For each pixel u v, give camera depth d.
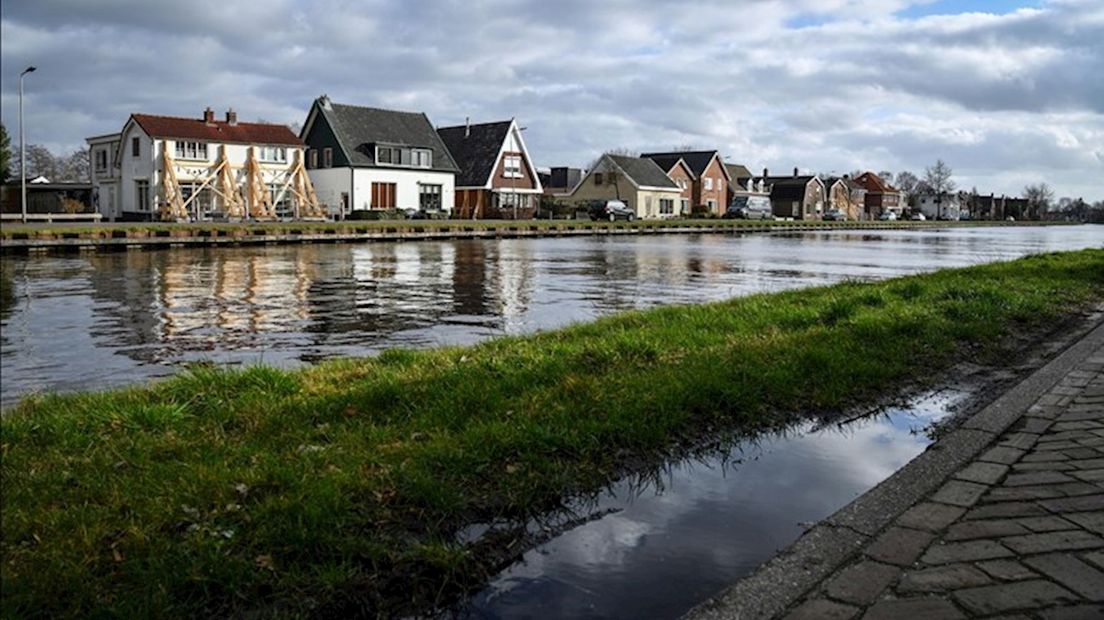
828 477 4.79
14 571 3.26
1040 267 17.67
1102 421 5.44
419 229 42.88
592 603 3.34
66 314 14.16
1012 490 4.19
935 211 134.12
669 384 6.03
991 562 3.35
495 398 5.68
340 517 3.75
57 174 82.56
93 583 3.20
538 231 48.53
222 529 3.62
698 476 4.78
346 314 14.05
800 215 99.94
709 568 3.64
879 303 10.84
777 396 6.12
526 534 3.95
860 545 3.60
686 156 87.75
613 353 7.12
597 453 4.88
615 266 25.27
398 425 5.20
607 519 4.16
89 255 29.38
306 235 37.75
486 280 20.31
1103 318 10.51
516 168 64.56
